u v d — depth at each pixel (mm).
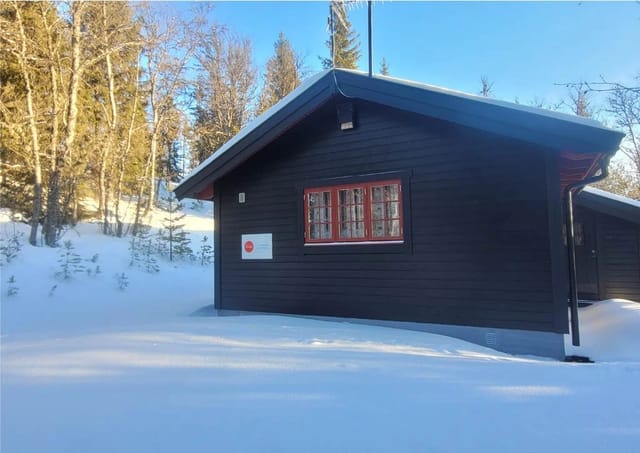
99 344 4598
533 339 5160
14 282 8289
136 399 2889
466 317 5582
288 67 28672
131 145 18297
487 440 2236
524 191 5309
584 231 9117
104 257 10977
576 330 5363
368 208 6426
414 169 6035
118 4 15789
